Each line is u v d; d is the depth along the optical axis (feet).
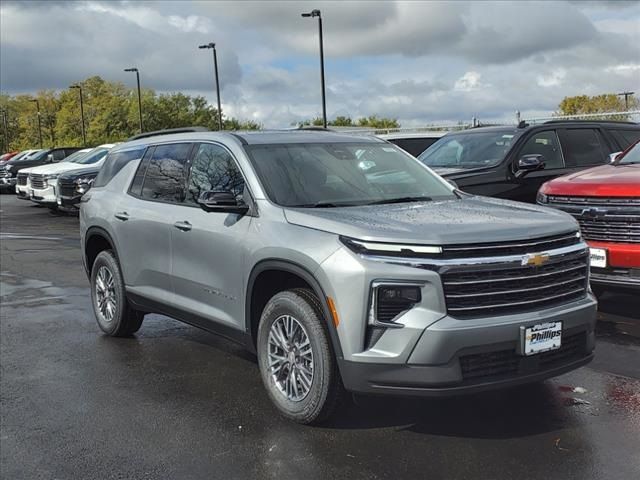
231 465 12.46
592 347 14.02
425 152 33.30
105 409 15.38
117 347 20.35
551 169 30.07
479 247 12.43
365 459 12.49
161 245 18.25
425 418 14.25
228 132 17.72
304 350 13.88
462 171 28.63
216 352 19.66
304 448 13.03
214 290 16.34
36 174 64.34
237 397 15.96
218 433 13.89
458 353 12.05
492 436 13.30
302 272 13.41
